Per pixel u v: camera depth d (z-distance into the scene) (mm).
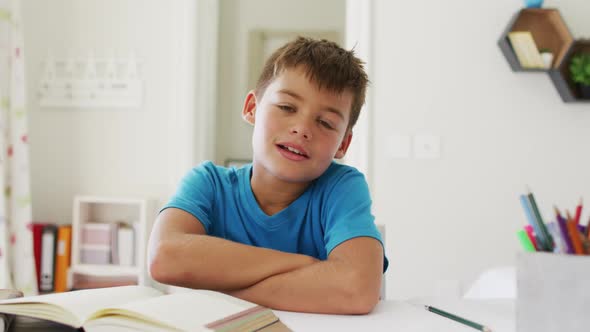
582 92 2217
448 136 2268
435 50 2277
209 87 2680
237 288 713
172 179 2416
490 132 2262
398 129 2275
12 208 2172
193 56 2414
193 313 534
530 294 454
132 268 2242
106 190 2441
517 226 2242
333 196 898
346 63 864
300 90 822
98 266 2266
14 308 548
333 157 856
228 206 959
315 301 664
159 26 2441
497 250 2240
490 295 1685
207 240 754
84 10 2463
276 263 715
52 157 2457
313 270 695
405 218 2258
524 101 2260
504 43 2164
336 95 830
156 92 2436
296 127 814
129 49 2447
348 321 617
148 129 2438
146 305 540
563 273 439
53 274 2258
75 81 2455
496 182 2254
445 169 2262
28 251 2168
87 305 558
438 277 2238
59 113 2463
